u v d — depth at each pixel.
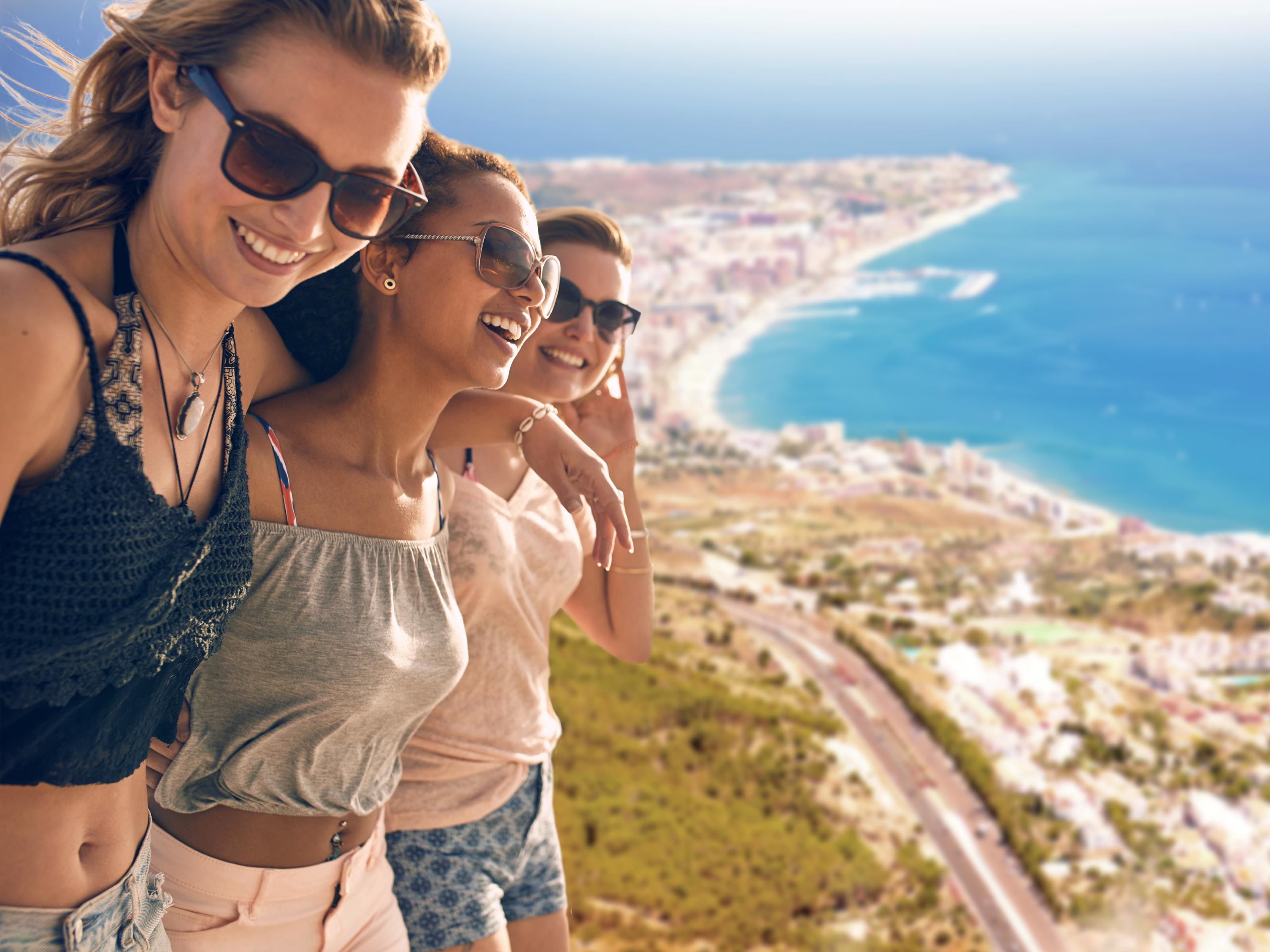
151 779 1.41
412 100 1.01
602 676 54.12
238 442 1.19
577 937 28.91
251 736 1.39
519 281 1.35
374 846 1.69
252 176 0.95
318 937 1.58
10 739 0.97
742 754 49.38
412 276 1.35
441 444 1.73
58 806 1.10
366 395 1.41
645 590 2.18
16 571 0.93
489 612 1.85
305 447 1.37
